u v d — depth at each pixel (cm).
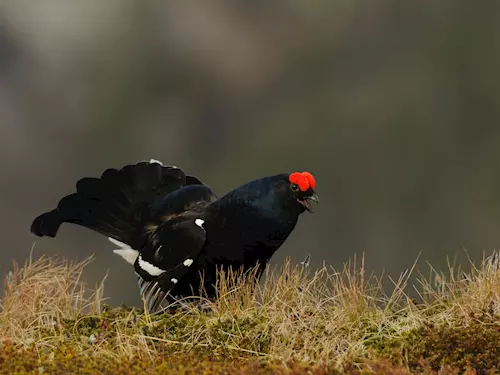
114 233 2317
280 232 2042
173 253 2073
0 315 1972
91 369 1622
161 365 1608
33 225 2339
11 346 1748
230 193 2053
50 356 1764
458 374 1614
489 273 1897
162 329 1872
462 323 1788
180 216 2109
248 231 2028
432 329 1741
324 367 1564
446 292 1973
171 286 2070
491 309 1809
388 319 1877
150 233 2247
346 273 1934
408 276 1959
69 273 2098
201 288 2094
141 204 2309
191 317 1944
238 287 1944
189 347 1789
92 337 1858
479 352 1656
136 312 1998
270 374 1550
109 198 2330
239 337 1798
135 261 2158
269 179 2042
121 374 1591
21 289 2019
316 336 1791
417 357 1667
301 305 1878
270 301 1919
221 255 2056
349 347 1741
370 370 1586
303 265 1967
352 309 1875
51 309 2031
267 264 2106
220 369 1580
